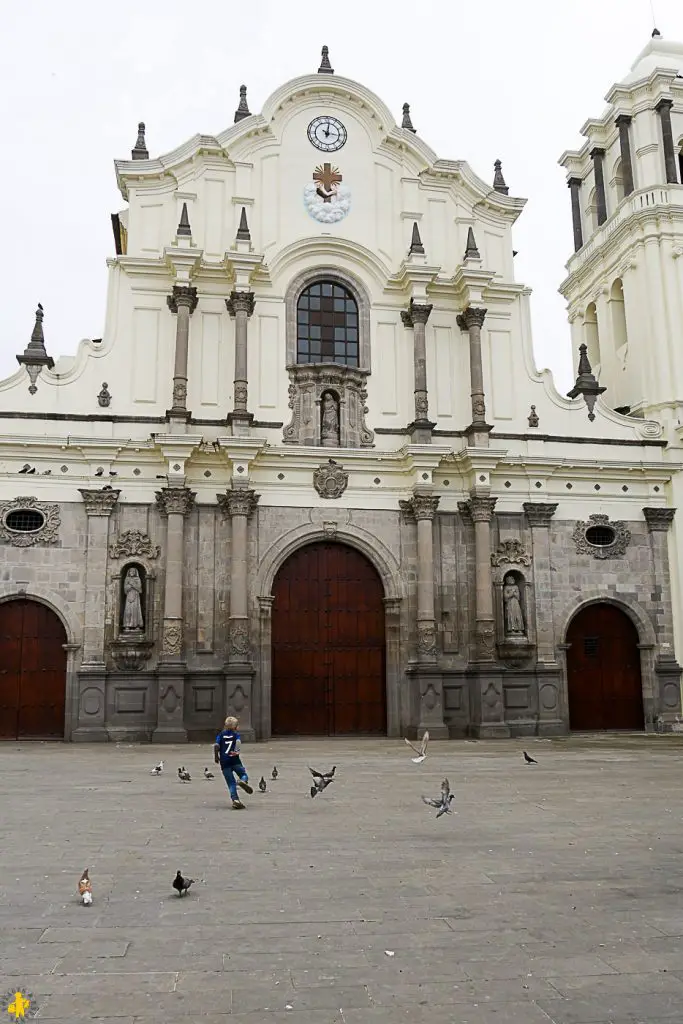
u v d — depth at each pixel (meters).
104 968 8.09
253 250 34.44
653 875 11.48
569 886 10.92
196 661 31.38
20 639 31.12
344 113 36.69
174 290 33.03
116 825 14.91
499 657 33.28
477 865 12.01
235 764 16.83
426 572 32.56
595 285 42.00
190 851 12.90
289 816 15.76
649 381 37.03
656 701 34.25
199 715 30.84
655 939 8.88
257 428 33.44
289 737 31.86
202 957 8.39
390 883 11.04
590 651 34.78
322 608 33.16
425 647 32.09
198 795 18.27
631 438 36.19
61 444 31.53
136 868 11.87
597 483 35.41
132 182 34.97
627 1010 7.16
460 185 37.31
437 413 35.03
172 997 7.43
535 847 13.16
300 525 32.94
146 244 34.59
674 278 37.19
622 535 35.16
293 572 33.25
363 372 34.50
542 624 33.78
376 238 36.06
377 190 36.44
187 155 35.06
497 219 37.72
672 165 38.00
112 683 30.64
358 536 33.19
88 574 31.20
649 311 37.12
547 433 35.69
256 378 33.88
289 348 34.25
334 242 34.97
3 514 31.19
